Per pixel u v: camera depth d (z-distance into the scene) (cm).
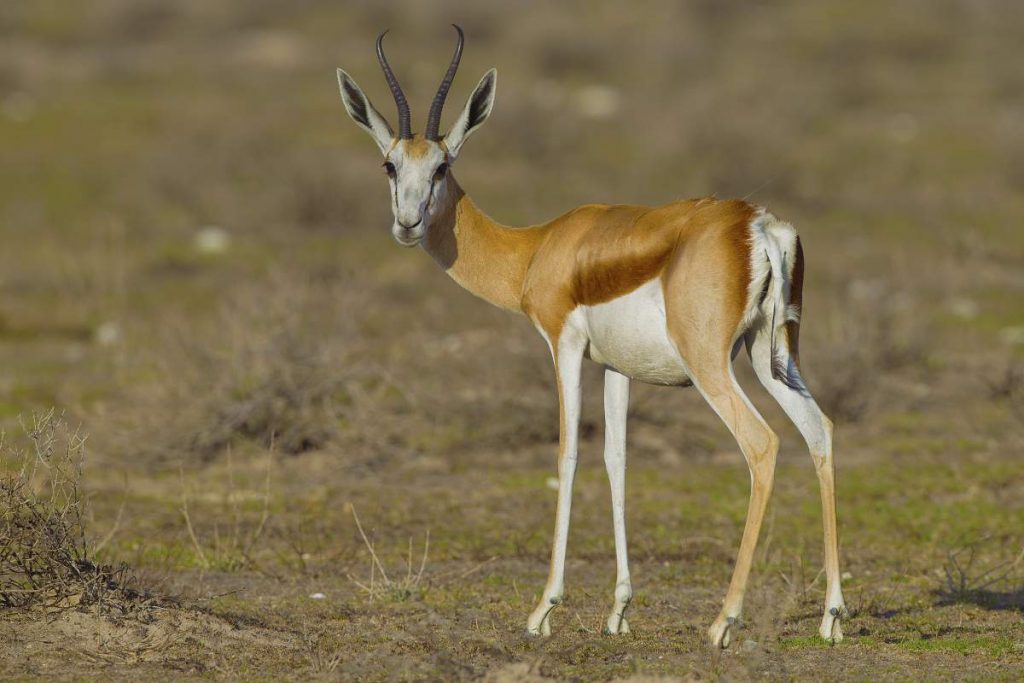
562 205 7019
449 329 4800
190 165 7325
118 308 5266
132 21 12850
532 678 1842
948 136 8706
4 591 2191
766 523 3142
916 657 1994
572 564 2812
